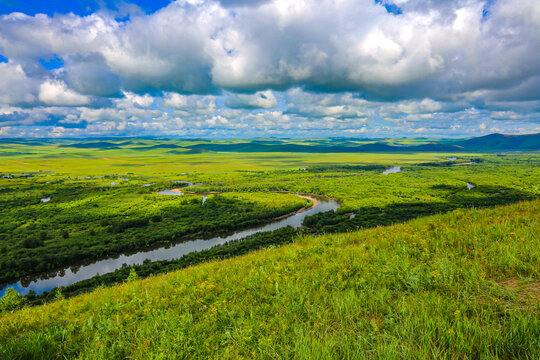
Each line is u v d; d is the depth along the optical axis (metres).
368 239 11.69
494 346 3.60
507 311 4.36
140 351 4.89
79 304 9.72
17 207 136.88
